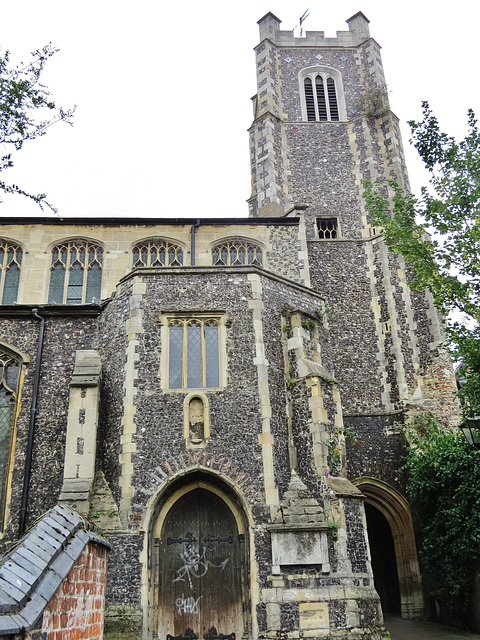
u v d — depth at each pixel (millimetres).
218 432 13305
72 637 6180
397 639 13477
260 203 22016
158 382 13688
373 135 22891
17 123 10445
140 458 12961
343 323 19781
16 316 16047
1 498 14211
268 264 19141
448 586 14766
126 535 12281
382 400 18828
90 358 14602
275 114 23531
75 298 18328
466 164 13008
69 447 13219
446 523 14531
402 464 17688
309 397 13898
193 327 14391
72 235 18859
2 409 15195
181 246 19172
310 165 22812
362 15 25844
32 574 5117
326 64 25109
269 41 24953
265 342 14359
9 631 4168
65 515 7332
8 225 18781
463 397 12719
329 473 13258
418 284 13547
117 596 11844
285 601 11922
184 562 12773
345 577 12305
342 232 21594
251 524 12531
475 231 12680
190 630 12266
